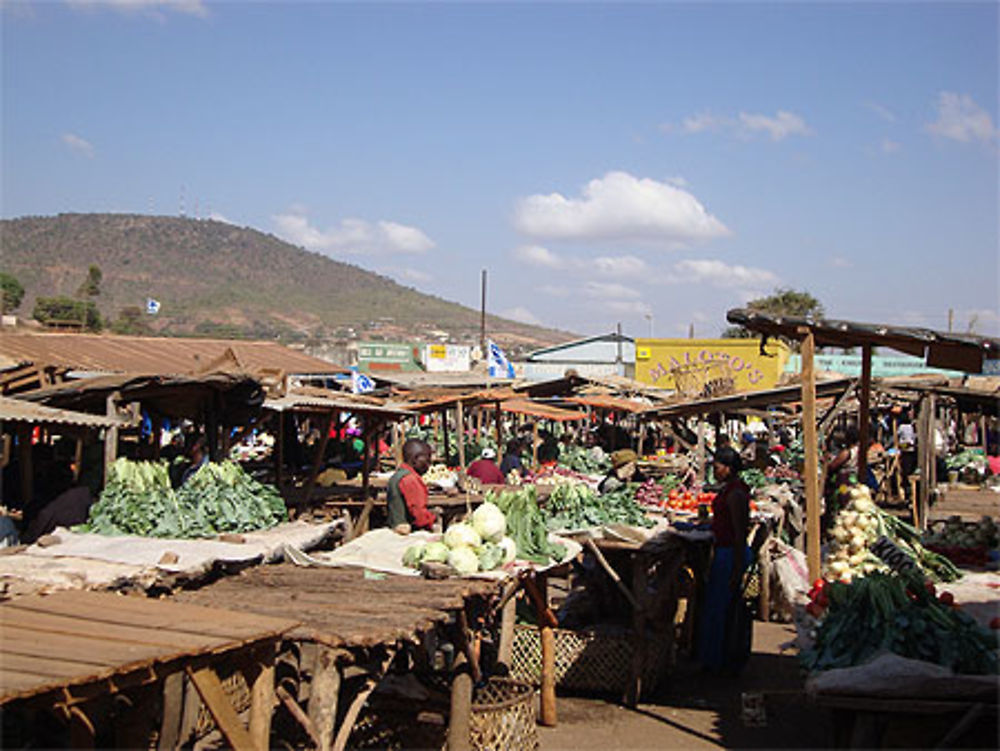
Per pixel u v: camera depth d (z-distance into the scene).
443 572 5.48
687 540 7.55
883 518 6.74
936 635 4.74
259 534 6.96
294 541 6.80
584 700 7.30
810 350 6.63
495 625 7.37
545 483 13.73
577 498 8.52
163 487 7.04
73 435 7.58
